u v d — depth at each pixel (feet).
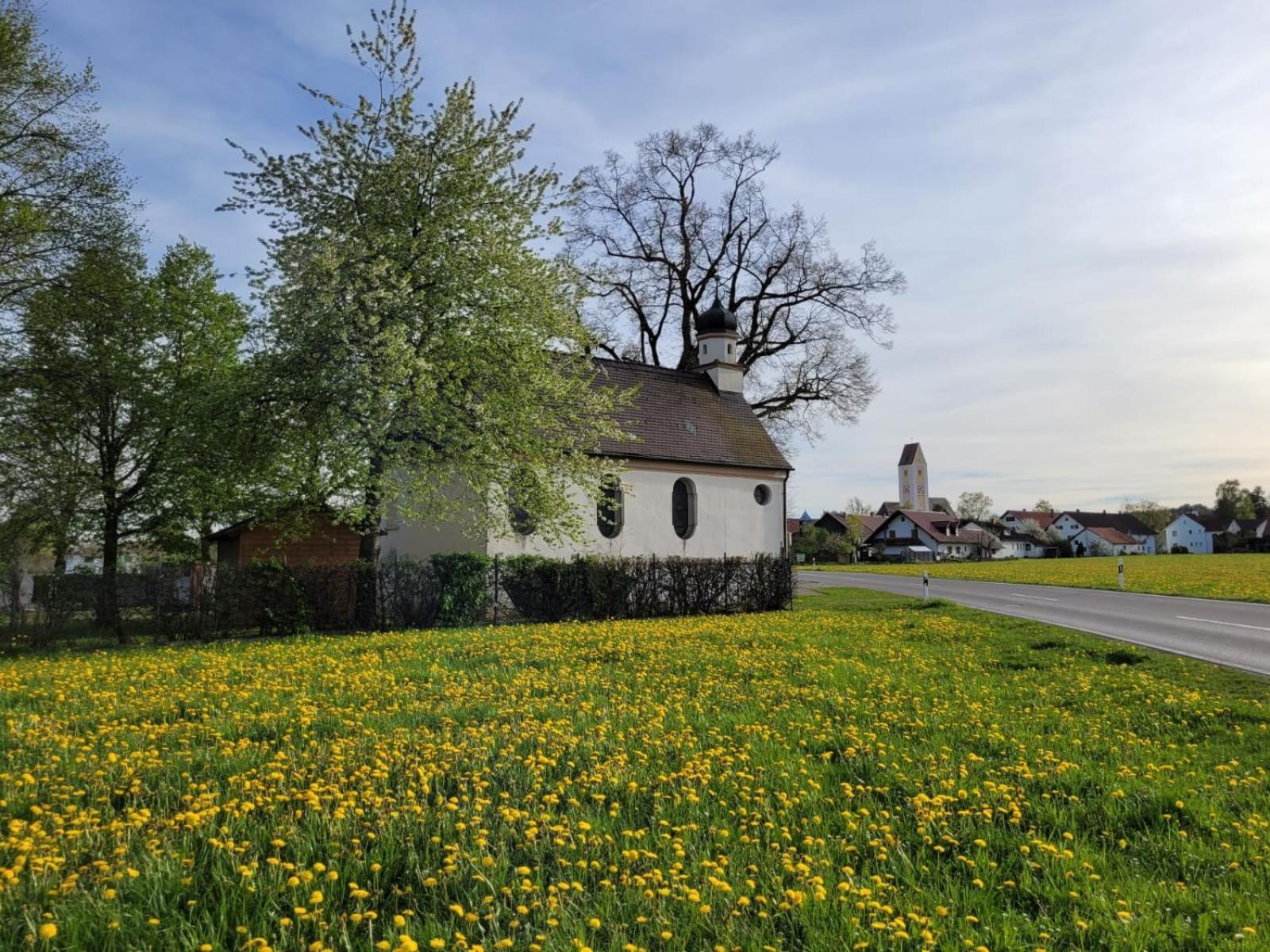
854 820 19.20
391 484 71.05
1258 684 37.60
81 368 77.56
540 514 77.82
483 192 78.28
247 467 73.61
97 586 59.52
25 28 74.38
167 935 13.06
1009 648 51.80
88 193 77.30
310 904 14.38
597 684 37.35
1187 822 19.48
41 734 26.37
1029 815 20.15
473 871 15.62
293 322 68.95
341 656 46.93
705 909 13.91
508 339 76.18
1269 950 13.04
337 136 75.77
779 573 90.02
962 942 13.37
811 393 142.10
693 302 146.20
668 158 144.05
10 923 12.96
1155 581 137.08
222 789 20.81
